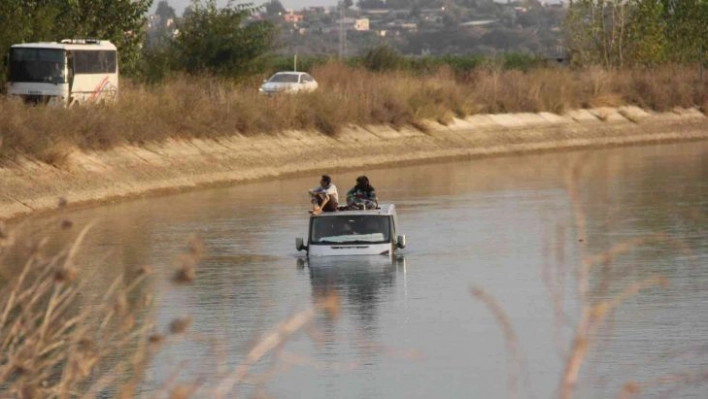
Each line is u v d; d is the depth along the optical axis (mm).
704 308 38000
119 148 77375
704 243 52156
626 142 122812
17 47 89750
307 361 17062
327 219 50906
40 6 100188
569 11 160500
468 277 45125
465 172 91438
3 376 14086
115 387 26250
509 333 13977
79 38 101438
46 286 15000
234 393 28141
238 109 92000
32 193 65750
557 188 77062
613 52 158125
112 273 44906
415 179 85562
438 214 64125
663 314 37094
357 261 49219
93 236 55781
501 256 49906
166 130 83250
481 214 63938
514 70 137625
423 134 105750
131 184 74125
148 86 99375
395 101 106438
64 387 14172
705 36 163375
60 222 15484
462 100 115000
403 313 38469
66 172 70125
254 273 46344
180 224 60406
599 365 30781
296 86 114250
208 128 87188
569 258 48625
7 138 67625
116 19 105375
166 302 39688
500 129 114188
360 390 29000
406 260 49469
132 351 29938
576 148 116938
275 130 93688
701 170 88750
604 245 51969
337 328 36250
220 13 119625
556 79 128250
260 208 67562
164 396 25891
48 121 73250
